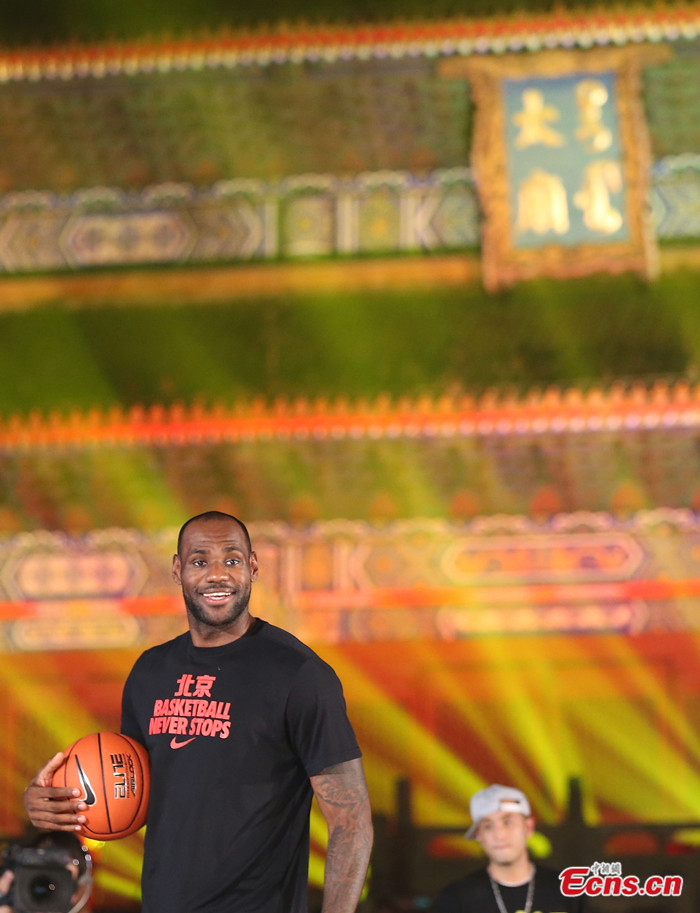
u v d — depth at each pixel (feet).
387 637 57.36
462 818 55.83
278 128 69.26
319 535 58.59
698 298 64.95
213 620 13.32
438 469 57.77
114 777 13.35
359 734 56.90
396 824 49.42
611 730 56.49
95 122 69.87
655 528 57.47
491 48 66.49
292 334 65.98
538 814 55.67
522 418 53.88
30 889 12.26
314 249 67.56
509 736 56.70
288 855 12.86
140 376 65.05
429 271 65.98
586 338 64.44
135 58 67.36
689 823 48.98
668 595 56.75
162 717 13.24
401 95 68.39
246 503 58.70
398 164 68.49
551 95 65.72
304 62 67.97
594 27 65.00
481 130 65.36
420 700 56.90
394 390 61.82
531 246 63.87
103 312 67.26
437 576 57.72
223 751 12.75
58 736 58.03
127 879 52.06
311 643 57.47
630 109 64.69
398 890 48.26
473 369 63.41
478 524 58.18
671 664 56.39
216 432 54.49
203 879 12.44
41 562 59.36
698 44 66.44
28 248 68.85
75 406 61.11
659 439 56.59
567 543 57.67
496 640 57.00
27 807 13.34
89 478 58.39
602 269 63.21
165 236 68.54
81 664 58.18
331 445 57.31
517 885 22.82
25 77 68.74
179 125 69.72
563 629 56.85
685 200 66.59
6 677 58.29
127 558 59.21
